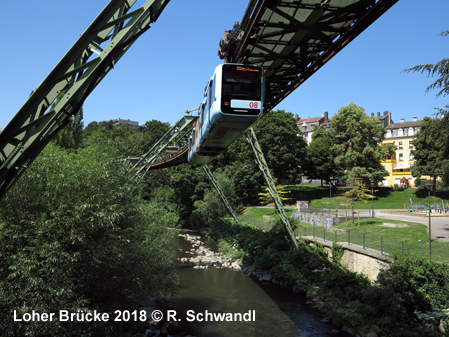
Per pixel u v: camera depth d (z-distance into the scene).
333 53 16.05
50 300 11.97
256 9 14.22
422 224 33.56
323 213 47.12
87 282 15.02
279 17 16.00
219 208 59.03
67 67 7.57
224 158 74.25
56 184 13.53
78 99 7.92
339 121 71.81
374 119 70.44
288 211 56.56
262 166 33.59
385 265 20.58
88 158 16.61
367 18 13.66
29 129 7.58
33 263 11.75
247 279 29.84
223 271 32.88
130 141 102.06
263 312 21.59
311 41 18.08
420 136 64.31
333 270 25.22
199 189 65.69
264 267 31.20
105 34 7.61
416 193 62.88
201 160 27.95
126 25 7.51
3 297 11.02
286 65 21.14
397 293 18.20
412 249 21.34
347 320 18.78
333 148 71.62
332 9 13.89
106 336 14.48
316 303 22.64
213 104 13.94
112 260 15.02
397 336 16.16
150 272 18.83
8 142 7.39
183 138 45.97
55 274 12.09
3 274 11.90
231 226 50.19
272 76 21.34
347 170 71.69
